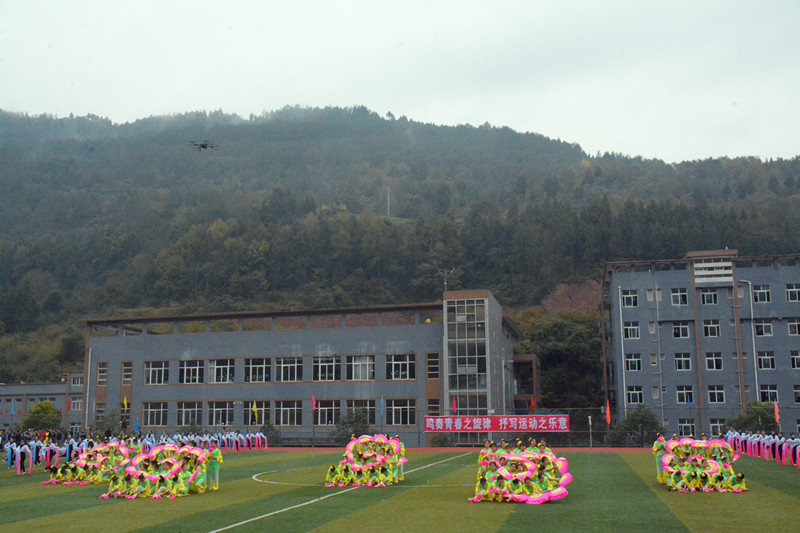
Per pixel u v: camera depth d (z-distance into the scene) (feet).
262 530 62.85
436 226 578.25
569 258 515.91
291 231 595.47
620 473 116.88
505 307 506.89
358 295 541.34
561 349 358.43
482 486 81.46
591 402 346.74
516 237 538.88
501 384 272.31
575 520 66.59
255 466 142.51
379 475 100.63
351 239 577.84
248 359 265.34
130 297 566.77
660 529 61.46
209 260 574.97
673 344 266.16
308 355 260.62
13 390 345.10
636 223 503.61
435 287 531.91
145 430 266.77
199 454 93.04
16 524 68.69
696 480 88.99
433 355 251.39
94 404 273.95
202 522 68.03
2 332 501.97
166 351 272.10
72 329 503.20
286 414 258.37
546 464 82.53
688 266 270.05
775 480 102.22
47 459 134.82
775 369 258.78
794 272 264.31
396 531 61.57
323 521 67.41
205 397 265.34
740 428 226.79
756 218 511.40
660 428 224.12
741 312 264.52
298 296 536.83
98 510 77.71
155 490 89.04
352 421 238.89
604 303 304.50
